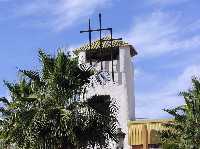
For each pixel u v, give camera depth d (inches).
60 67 995.3
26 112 979.3
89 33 1994.3
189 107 1485.0
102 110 987.3
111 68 2175.2
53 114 962.1
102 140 979.3
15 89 1023.6
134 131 1964.8
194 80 1501.0
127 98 2134.6
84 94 1004.6
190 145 1446.9
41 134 961.5
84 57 2176.4
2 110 1026.7
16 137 989.8
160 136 1524.4
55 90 987.3
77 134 956.6
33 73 1019.9
